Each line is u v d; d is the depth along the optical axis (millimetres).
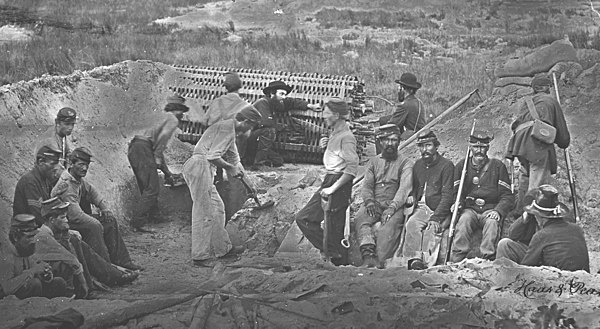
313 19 24047
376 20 23797
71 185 9305
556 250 8562
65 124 10109
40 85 11805
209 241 10422
